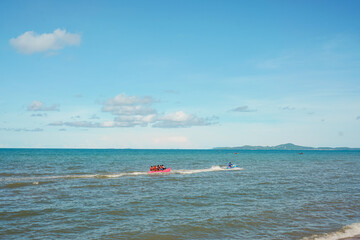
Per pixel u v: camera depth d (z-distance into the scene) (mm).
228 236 14797
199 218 17953
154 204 21906
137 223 16922
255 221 17391
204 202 22703
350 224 17062
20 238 14359
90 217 18188
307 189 29391
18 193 26219
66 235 14820
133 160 88562
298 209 20422
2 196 24672
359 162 84812
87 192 27016
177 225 16531
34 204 21672
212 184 32906
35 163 67250
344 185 32688
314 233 15375
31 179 36500
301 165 69125
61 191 27484
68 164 65375
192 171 50594
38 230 15602
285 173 47031
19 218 17844
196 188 29812
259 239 14375
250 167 61562
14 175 41062
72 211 19625
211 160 94562
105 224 16734
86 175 41219
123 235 14836
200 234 15062
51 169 51438
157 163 74250
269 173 46938
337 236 14969
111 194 26047
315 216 18641
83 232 15305
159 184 32750
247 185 32125
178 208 20641
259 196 25312
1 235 14727
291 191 28062
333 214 19219
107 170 51000
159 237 14594
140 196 25109
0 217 17953
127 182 34344
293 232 15484
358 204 22312
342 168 59344
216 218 17969
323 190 28859
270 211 19766
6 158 90938
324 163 78625
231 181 35750
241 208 20672
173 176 41562
